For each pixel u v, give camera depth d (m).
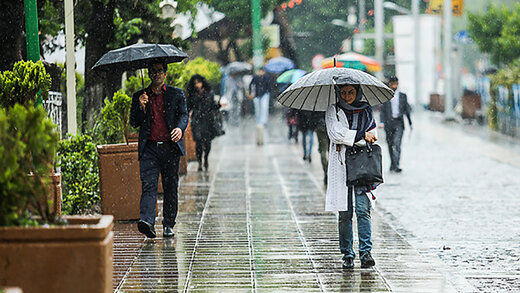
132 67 22.20
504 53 77.38
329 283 16.25
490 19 78.50
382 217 25.80
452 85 89.75
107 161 24.05
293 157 49.66
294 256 19.09
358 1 134.88
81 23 33.84
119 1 34.09
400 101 39.78
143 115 20.55
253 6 62.91
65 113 31.95
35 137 11.27
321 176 38.59
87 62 34.09
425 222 24.69
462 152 51.94
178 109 20.64
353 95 17.34
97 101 34.19
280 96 18.14
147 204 20.38
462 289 15.84
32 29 22.27
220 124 41.22
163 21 35.56
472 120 84.06
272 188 33.66
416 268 17.81
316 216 25.69
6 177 10.82
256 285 16.08
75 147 24.09
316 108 18.70
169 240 21.28
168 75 36.31
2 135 10.94
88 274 11.01
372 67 80.19
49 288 10.98
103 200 24.20
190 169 42.28
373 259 17.69
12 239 10.94
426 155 50.03
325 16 131.38
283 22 111.69
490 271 17.58
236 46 98.25
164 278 16.69
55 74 29.48
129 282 16.33
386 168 42.06
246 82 109.94
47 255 10.97
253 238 21.61
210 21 58.03
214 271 17.39
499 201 29.62
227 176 38.59
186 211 26.89
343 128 17.05
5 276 10.94
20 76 19.23
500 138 63.41
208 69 65.00
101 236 11.04
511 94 64.31
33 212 11.98
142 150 20.45
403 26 102.50
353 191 17.66
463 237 21.98
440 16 103.25
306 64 131.38
